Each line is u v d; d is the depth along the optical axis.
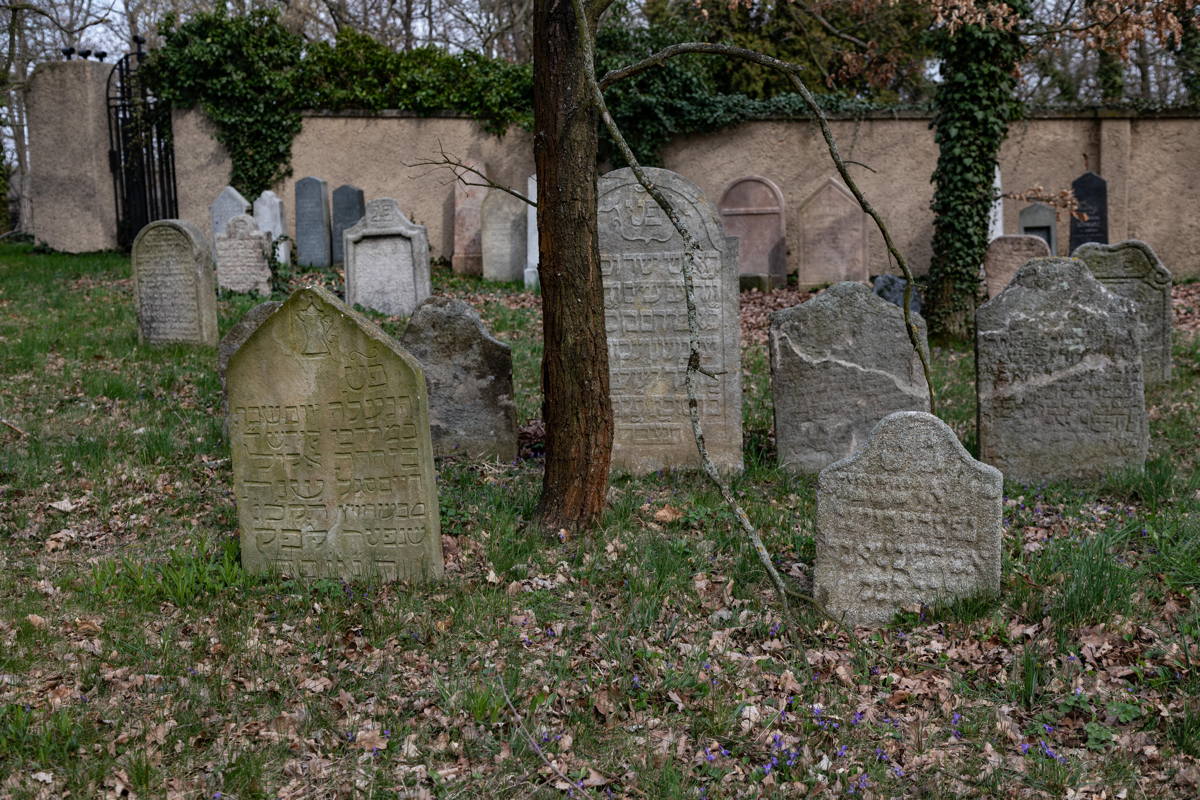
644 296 8.37
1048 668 5.03
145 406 10.35
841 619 5.71
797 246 21.36
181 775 4.33
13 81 28.44
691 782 4.30
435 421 8.91
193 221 22.53
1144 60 24.86
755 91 22.77
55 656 5.25
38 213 23.31
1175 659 5.05
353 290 16.36
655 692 4.96
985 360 8.12
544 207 6.67
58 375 11.61
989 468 5.52
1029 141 20.38
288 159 22.19
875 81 17.62
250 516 6.35
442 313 8.82
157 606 5.90
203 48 21.58
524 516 7.26
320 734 4.62
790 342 8.42
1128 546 6.56
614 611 5.84
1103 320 7.87
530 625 5.62
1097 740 4.50
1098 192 19.27
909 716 4.75
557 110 6.50
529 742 4.51
